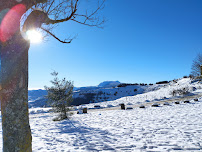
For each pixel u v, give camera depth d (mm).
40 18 2506
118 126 8516
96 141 5984
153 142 5273
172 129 6840
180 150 4352
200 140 5094
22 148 1899
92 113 16375
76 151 4941
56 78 13531
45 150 5219
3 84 1881
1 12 1868
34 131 8914
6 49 1921
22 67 2020
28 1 2188
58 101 13211
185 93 28234
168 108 15336
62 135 7527
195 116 9648
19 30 2057
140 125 8281
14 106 1899
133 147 4918
